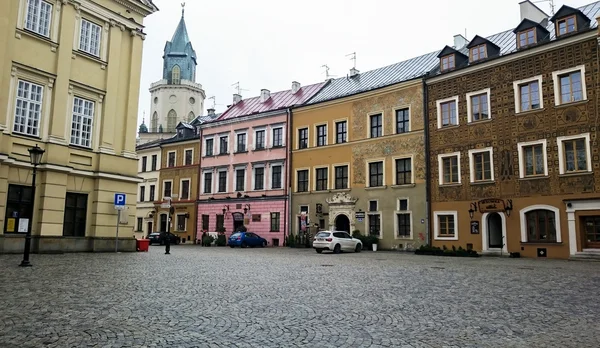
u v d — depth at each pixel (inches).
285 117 1742.1
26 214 884.0
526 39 1165.1
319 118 1637.6
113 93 1054.4
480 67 1226.6
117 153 1054.4
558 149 1064.2
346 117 1557.6
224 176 1924.2
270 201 1729.8
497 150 1174.3
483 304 379.9
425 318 321.7
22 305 341.4
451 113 1293.1
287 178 1696.6
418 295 426.0
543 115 1098.1
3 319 294.7
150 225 2156.7
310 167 1638.8
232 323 297.1
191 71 3494.1
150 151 2231.8
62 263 685.9
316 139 1638.8
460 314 336.8
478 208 1192.2
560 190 1051.3
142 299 379.6
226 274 592.1
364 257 1032.2
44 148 911.7
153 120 3393.2
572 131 1045.8
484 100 1220.5
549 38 1133.7
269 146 1777.8
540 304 381.7
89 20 1022.4
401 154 1392.7
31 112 901.8
